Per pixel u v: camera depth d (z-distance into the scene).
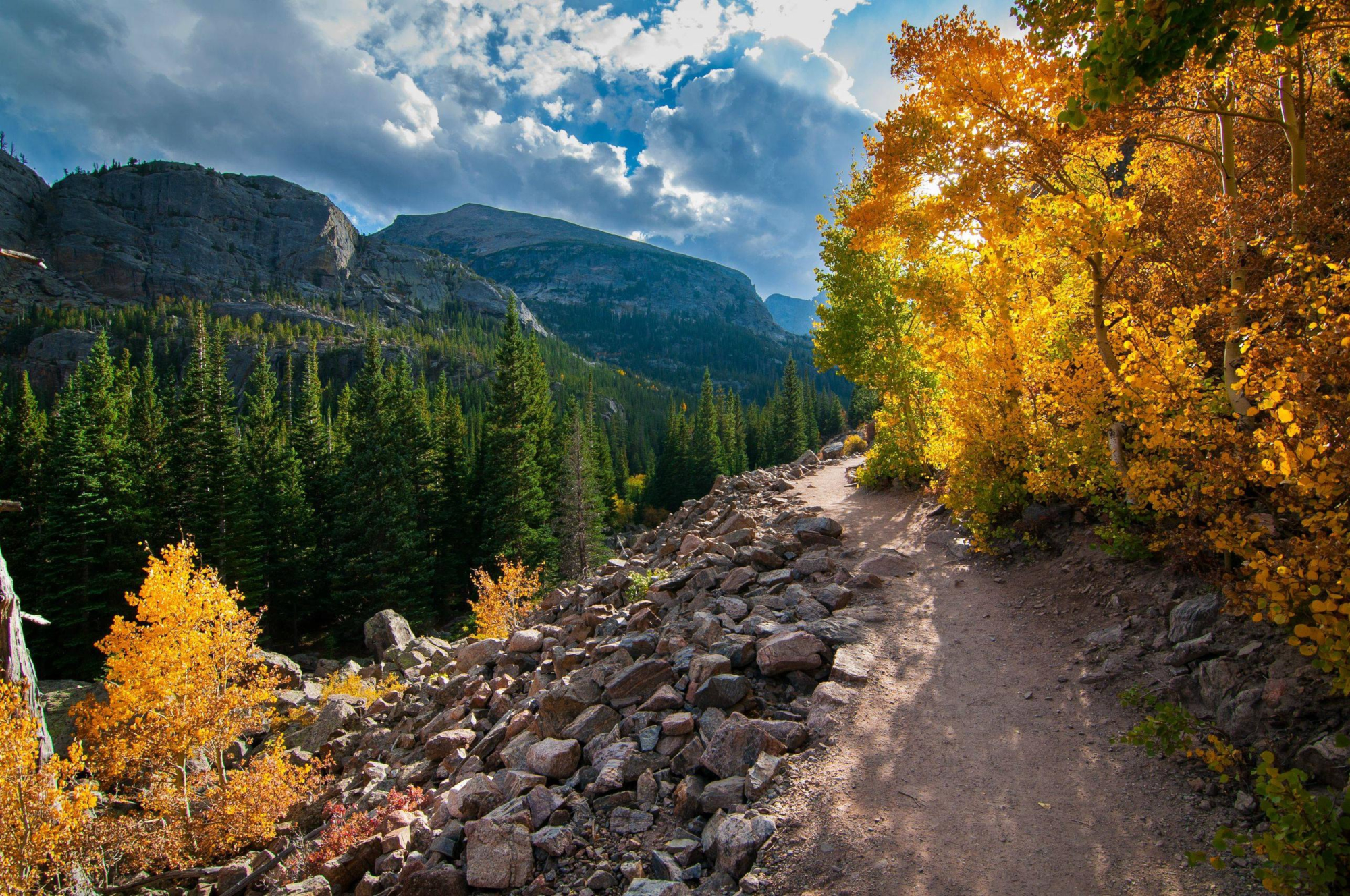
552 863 6.73
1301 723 5.45
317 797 14.94
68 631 38.88
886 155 11.45
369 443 46.25
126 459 48.06
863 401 77.12
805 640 9.16
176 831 14.66
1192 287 9.54
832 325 21.09
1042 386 11.62
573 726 9.16
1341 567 4.66
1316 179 8.13
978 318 12.83
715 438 82.75
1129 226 9.27
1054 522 11.50
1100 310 9.78
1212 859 4.11
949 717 7.43
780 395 102.31
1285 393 5.37
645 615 12.87
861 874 5.34
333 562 46.09
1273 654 6.20
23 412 47.47
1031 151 9.91
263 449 50.00
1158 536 8.77
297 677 27.09
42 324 173.75
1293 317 6.64
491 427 50.62
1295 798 3.95
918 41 10.38
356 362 166.75
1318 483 4.77
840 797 6.29
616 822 7.07
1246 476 5.95
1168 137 9.40
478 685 15.27
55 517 39.25
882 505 18.36
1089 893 4.84
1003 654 8.74
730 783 6.84
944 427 14.53
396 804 10.41
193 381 49.94
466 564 51.28
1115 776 6.02
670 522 26.67
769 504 21.38
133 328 170.00
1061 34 5.98
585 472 49.69
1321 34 7.74
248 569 42.88
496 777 8.92
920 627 9.86
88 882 13.01
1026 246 10.56
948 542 13.32
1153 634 7.77
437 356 181.25
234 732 17.66
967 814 5.86
